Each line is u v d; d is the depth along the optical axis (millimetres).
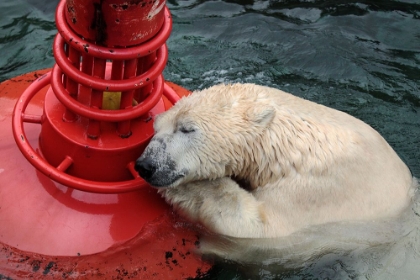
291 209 4094
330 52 6527
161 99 4340
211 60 6297
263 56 6422
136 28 3240
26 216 3680
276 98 4129
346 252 4320
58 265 3600
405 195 4426
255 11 7113
